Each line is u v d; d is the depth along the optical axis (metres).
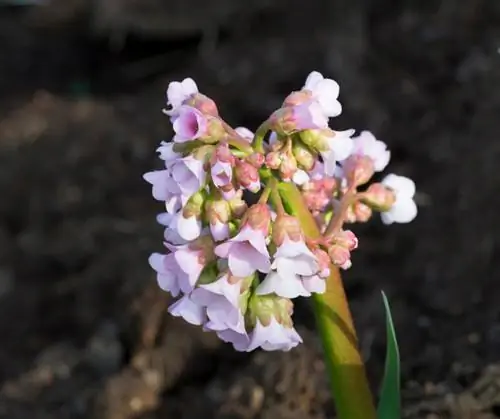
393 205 0.58
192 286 0.54
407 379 0.77
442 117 1.11
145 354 0.84
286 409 0.75
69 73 1.66
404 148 1.10
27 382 0.91
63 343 0.99
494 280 0.85
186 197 0.54
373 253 0.95
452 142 1.05
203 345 0.84
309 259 0.53
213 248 0.54
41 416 0.85
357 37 1.34
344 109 1.18
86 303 1.06
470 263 0.88
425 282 0.88
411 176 1.04
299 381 0.76
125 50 1.66
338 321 0.57
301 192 0.57
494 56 1.15
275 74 1.37
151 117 1.41
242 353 0.83
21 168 1.33
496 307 0.81
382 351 0.80
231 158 0.53
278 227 0.53
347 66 1.29
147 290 0.90
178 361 0.83
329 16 1.43
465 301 0.83
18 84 1.64
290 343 0.54
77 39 1.72
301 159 0.54
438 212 0.96
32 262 1.16
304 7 1.47
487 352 0.77
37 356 1.00
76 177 1.29
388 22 1.34
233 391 0.76
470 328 0.80
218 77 1.43
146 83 1.58
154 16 1.61
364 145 0.59
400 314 0.84
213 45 1.56
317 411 0.75
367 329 0.83
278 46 1.44
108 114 1.45
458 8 1.28
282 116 0.54
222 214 0.54
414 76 1.22
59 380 0.90
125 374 0.83
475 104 1.10
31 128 1.44
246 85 1.37
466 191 0.96
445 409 0.71
